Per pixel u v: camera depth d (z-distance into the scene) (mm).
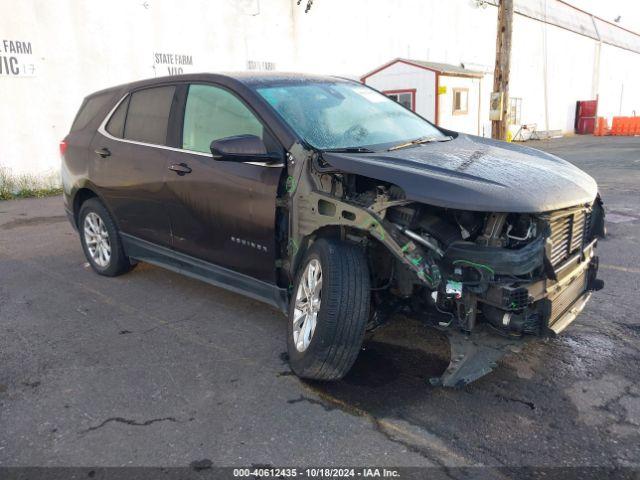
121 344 3889
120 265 5223
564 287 3148
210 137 3982
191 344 3873
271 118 3602
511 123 27188
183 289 5016
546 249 2834
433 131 4359
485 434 2775
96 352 3770
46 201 10406
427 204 2990
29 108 11039
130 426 2893
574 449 2648
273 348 3797
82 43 11672
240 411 3018
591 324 4062
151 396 3189
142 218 4656
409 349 3686
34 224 8172
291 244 3463
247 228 3668
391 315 3408
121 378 3404
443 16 23234
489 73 24328
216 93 4039
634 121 30406
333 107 3979
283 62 16562
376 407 3031
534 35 28234
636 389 3168
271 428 2854
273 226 3482
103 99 5305
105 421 2943
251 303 4652
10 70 10680
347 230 3262
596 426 2826
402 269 3162
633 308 4344
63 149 5598
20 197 10859
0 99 10641
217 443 2740
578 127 34250
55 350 3807
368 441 2734
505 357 3559
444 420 2900
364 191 3277
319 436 2779
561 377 3316
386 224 2910
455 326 3154
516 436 2756
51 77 11281
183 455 2650
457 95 19375
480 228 2930
